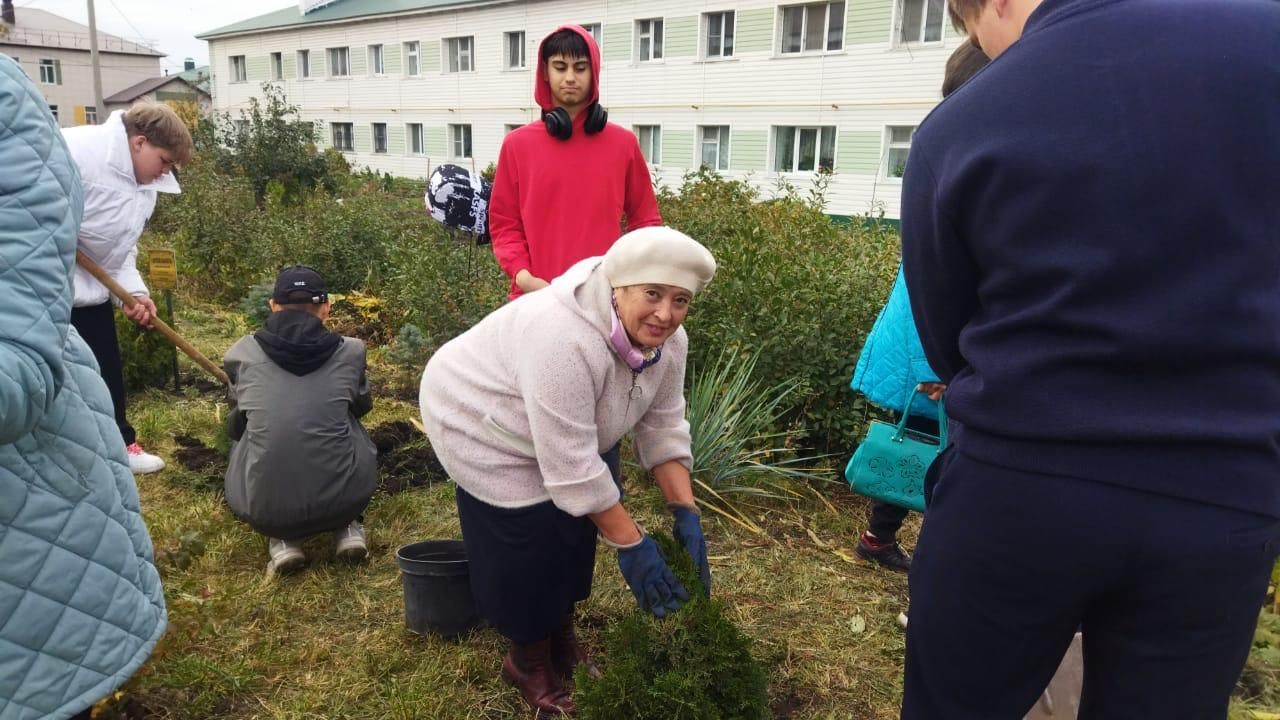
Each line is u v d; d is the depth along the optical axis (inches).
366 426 185.3
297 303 125.6
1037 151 46.3
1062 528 47.6
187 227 335.9
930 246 53.7
